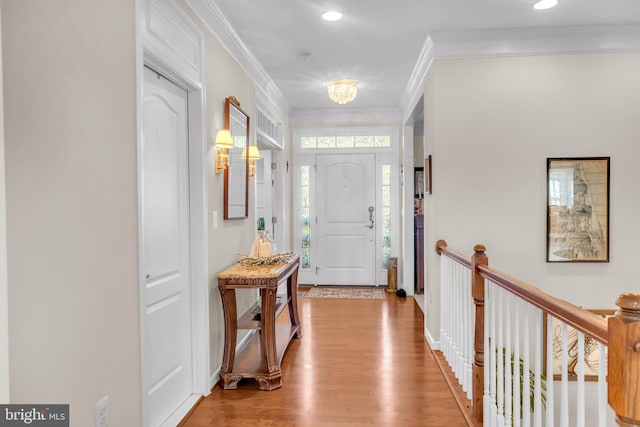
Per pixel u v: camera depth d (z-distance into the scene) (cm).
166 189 231
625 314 107
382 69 413
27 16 121
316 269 618
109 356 162
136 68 181
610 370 109
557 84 336
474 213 342
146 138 209
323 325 420
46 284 129
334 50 361
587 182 336
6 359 114
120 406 169
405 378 291
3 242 113
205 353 264
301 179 615
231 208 313
